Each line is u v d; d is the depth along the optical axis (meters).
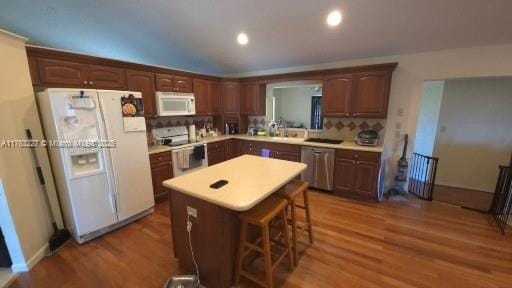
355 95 3.46
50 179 2.34
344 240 2.36
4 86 1.90
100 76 2.79
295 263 2.00
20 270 1.96
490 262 2.03
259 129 4.84
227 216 1.63
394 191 3.57
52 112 2.09
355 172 3.35
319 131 4.23
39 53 2.29
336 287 1.75
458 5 2.27
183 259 1.92
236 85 4.69
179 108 3.75
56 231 2.34
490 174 3.96
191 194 1.62
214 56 4.09
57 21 3.01
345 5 2.50
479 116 3.94
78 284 1.81
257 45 3.61
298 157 3.85
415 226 2.64
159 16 2.93
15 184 1.96
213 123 4.95
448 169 4.28
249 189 1.66
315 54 3.65
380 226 2.64
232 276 1.81
